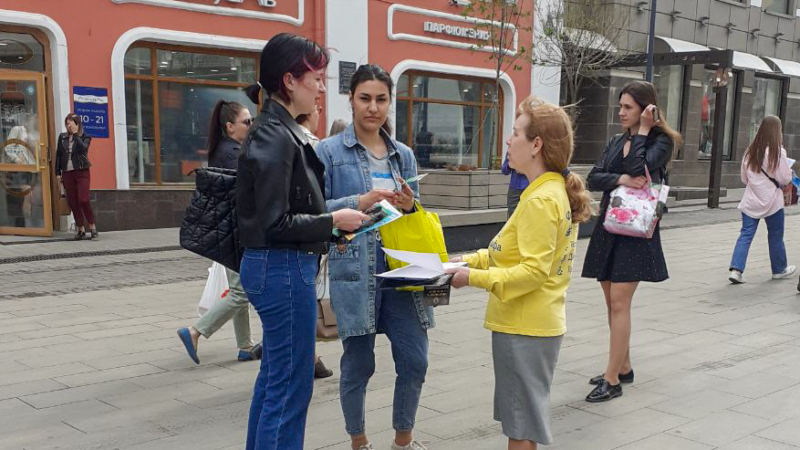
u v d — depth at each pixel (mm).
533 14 16172
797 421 3900
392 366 4887
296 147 2549
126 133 11109
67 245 9625
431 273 2689
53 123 10406
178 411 4012
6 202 10430
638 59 15969
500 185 10438
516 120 2859
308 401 2709
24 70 10297
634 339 5609
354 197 3031
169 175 11844
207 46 11812
